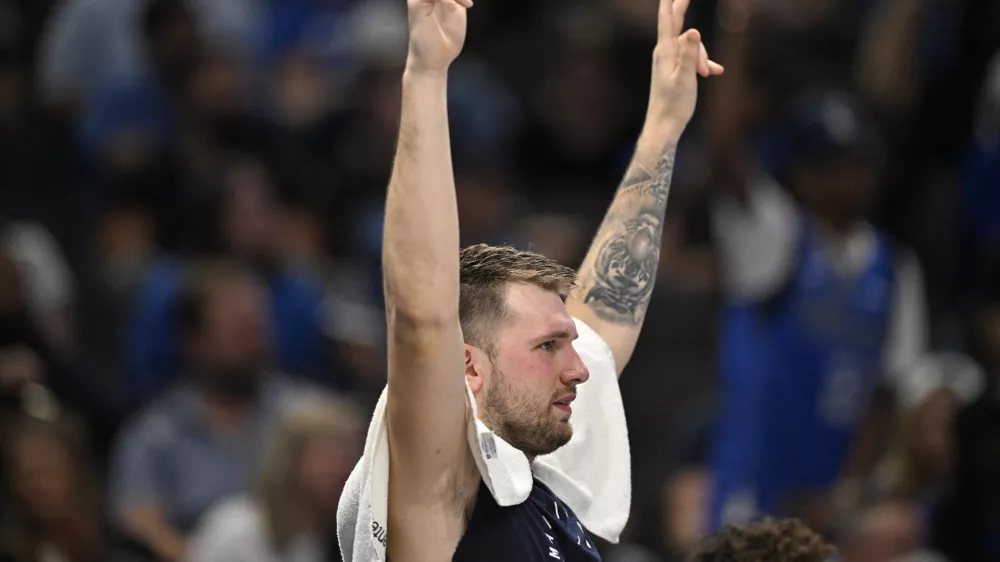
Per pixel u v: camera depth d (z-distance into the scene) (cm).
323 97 3538
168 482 2462
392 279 1045
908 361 2564
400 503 1084
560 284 1162
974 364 2766
